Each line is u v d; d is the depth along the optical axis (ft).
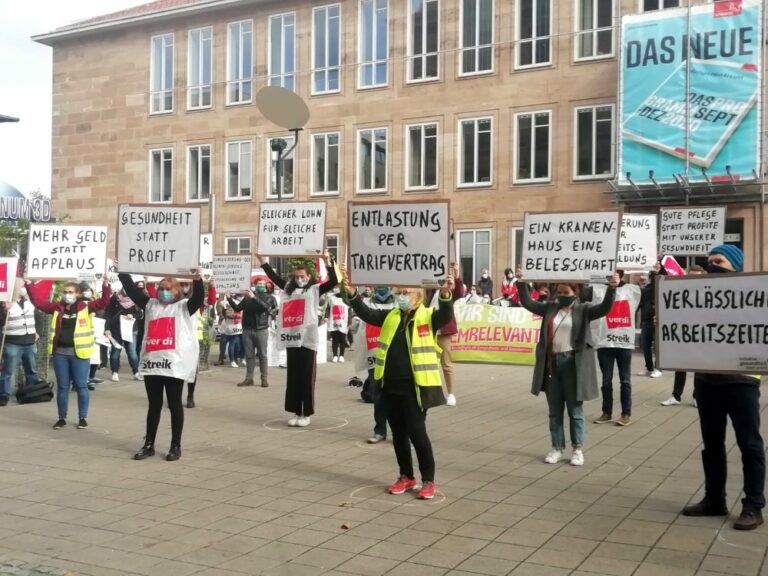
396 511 22.20
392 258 24.64
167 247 29.37
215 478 26.00
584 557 18.44
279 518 21.65
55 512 22.34
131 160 110.11
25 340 41.75
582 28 85.20
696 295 20.57
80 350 34.47
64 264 35.50
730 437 31.50
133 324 52.29
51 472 26.86
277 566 18.16
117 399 43.42
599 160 84.23
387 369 23.44
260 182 102.17
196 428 34.78
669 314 20.89
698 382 21.12
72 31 111.96
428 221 24.31
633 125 78.38
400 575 17.53
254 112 102.63
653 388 45.75
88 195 112.88
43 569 18.07
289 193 100.63
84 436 32.99
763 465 20.47
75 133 113.80
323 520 21.43
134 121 109.91
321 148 98.99
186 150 106.93
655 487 24.49
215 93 104.83
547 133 86.84
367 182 96.48
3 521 21.56
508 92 88.22
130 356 52.47
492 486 24.77
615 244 27.50
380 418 31.50
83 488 24.81
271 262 96.73
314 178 99.40
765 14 73.82
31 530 20.80
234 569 18.03
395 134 94.12
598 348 35.04
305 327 34.73
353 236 25.09
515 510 22.20
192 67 106.73
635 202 80.79
